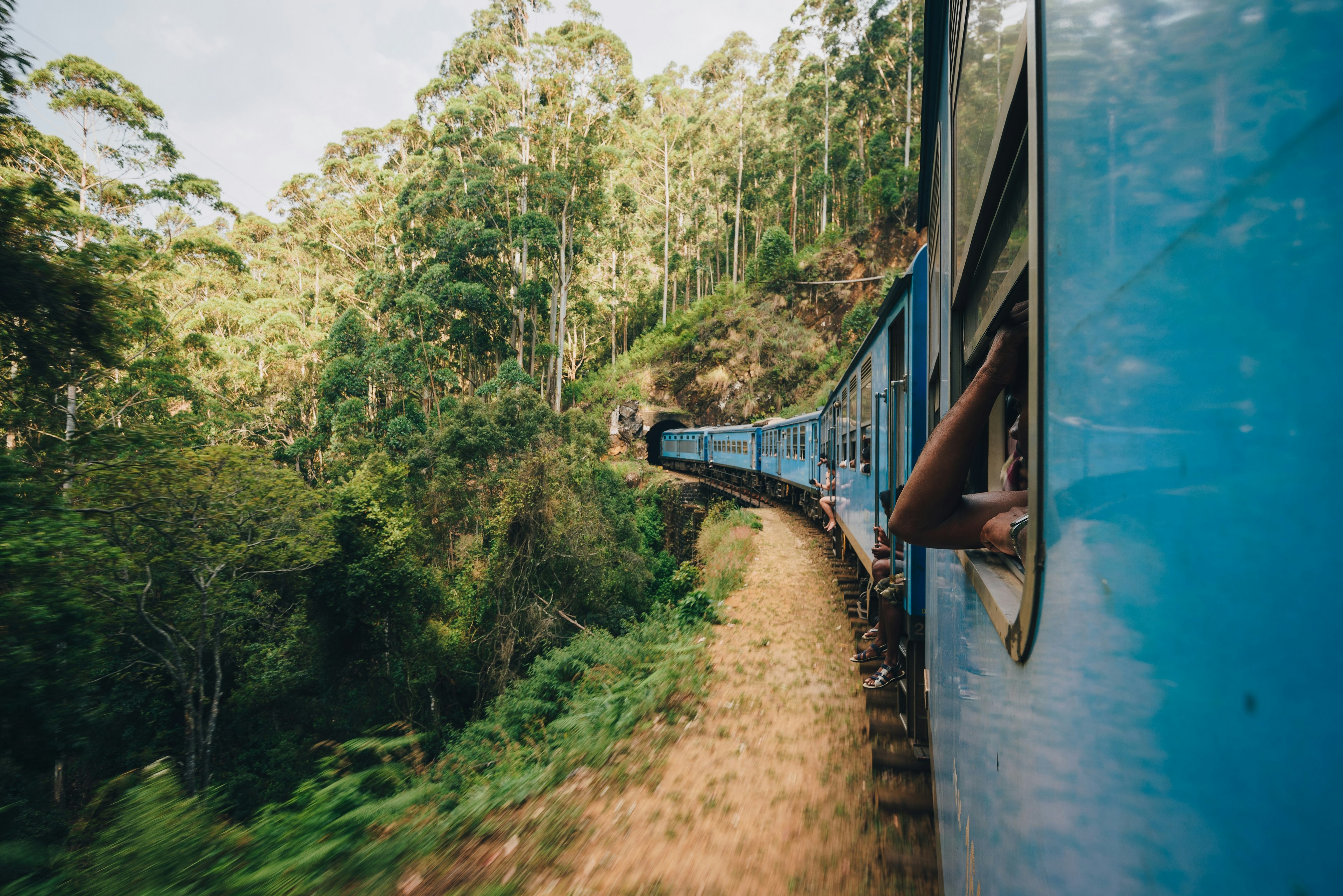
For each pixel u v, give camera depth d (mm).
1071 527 660
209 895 3568
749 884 3732
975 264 1806
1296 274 296
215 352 31438
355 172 51531
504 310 41438
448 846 4227
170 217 39188
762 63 52375
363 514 18734
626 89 43469
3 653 9266
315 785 4574
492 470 24688
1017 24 1073
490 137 41188
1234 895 345
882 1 45156
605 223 48062
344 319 36406
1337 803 257
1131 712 500
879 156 44812
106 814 4219
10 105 10094
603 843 4195
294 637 18969
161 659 15539
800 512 18172
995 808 1108
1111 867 536
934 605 2877
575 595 19984
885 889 3602
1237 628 346
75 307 10930
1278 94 311
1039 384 788
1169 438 440
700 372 46938
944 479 1324
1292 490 298
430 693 18344
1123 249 535
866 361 6945
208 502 15281
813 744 5281
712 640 8086
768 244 47250
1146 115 490
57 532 10523
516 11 42594
